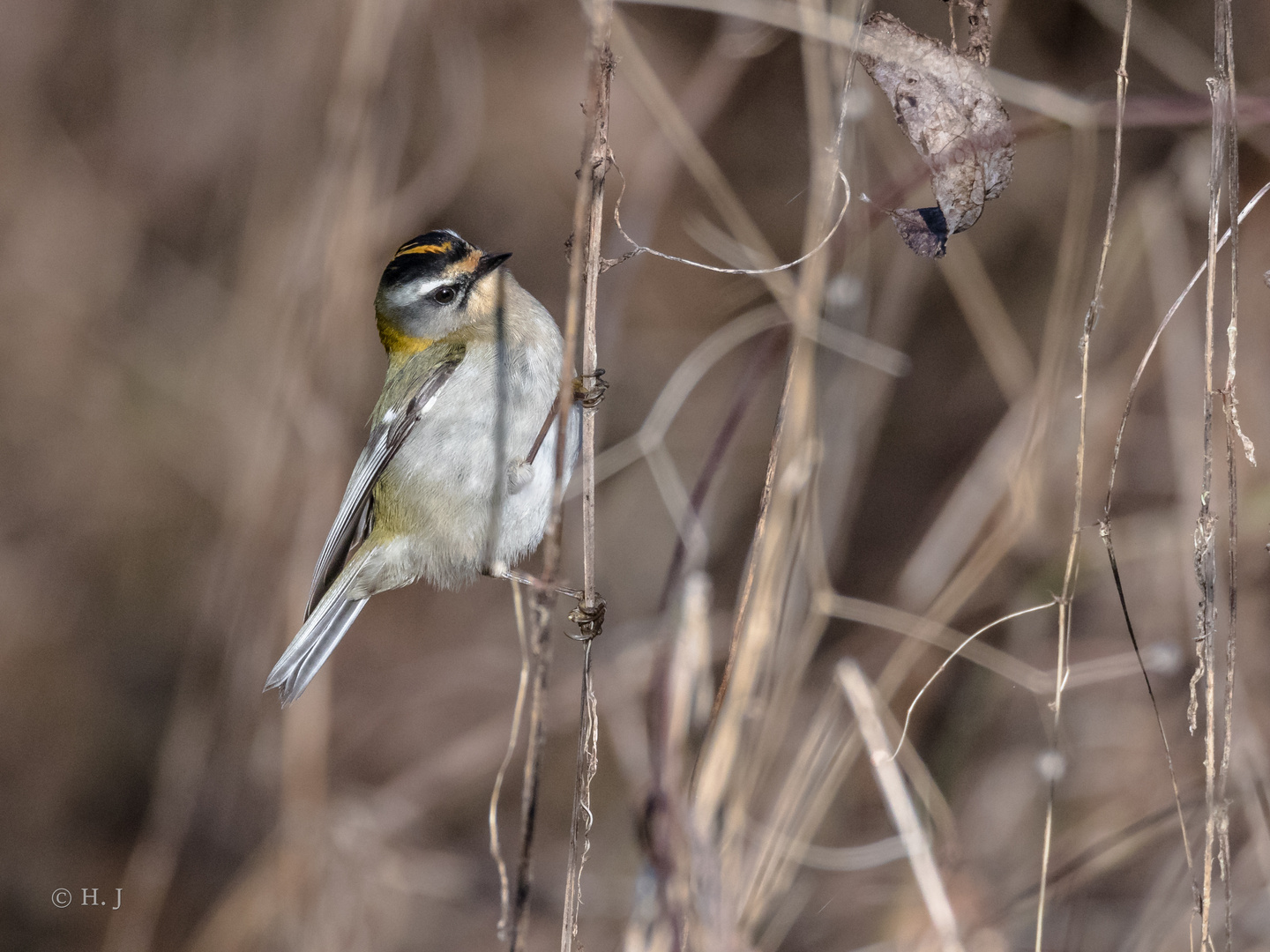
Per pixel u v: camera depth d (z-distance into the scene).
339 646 13.30
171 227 15.24
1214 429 8.96
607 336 11.25
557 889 10.56
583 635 5.67
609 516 12.53
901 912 8.03
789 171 12.91
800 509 7.23
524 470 7.98
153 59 15.51
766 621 6.82
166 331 14.78
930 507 11.40
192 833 11.08
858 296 7.92
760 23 10.39
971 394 11.83
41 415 14.51
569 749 11.65
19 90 15.59
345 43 12.19
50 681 13.17
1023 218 11.79
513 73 14.06
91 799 12.45
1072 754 8.98
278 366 10.99
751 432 12.11
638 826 6.98
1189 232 9.77
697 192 13.13
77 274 15.13
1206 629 5.13
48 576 13.79
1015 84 7.34
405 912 10.28
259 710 11.03
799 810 7.18
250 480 11.05
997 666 8.09
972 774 9.20
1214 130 5.20
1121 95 5.20
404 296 8.56
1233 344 5.04
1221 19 5.20
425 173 11.66
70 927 11.31
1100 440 9.41
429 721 12.41
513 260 13.97
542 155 14.01
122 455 14.36
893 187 7.67
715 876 6.27
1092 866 7.46
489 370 8.16
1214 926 7.27
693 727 7.53
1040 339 11.34
